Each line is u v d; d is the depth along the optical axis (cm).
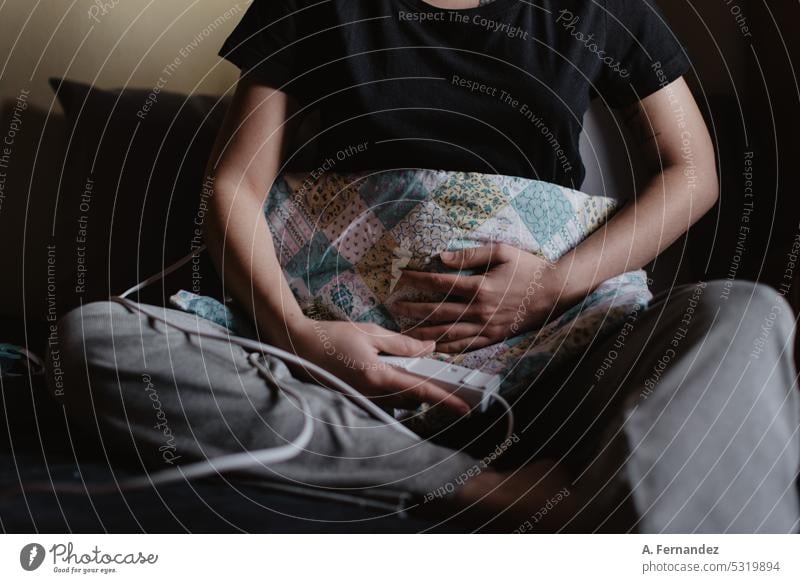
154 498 78
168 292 130
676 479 70
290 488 78
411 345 96
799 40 137
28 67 161
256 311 100
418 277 101
